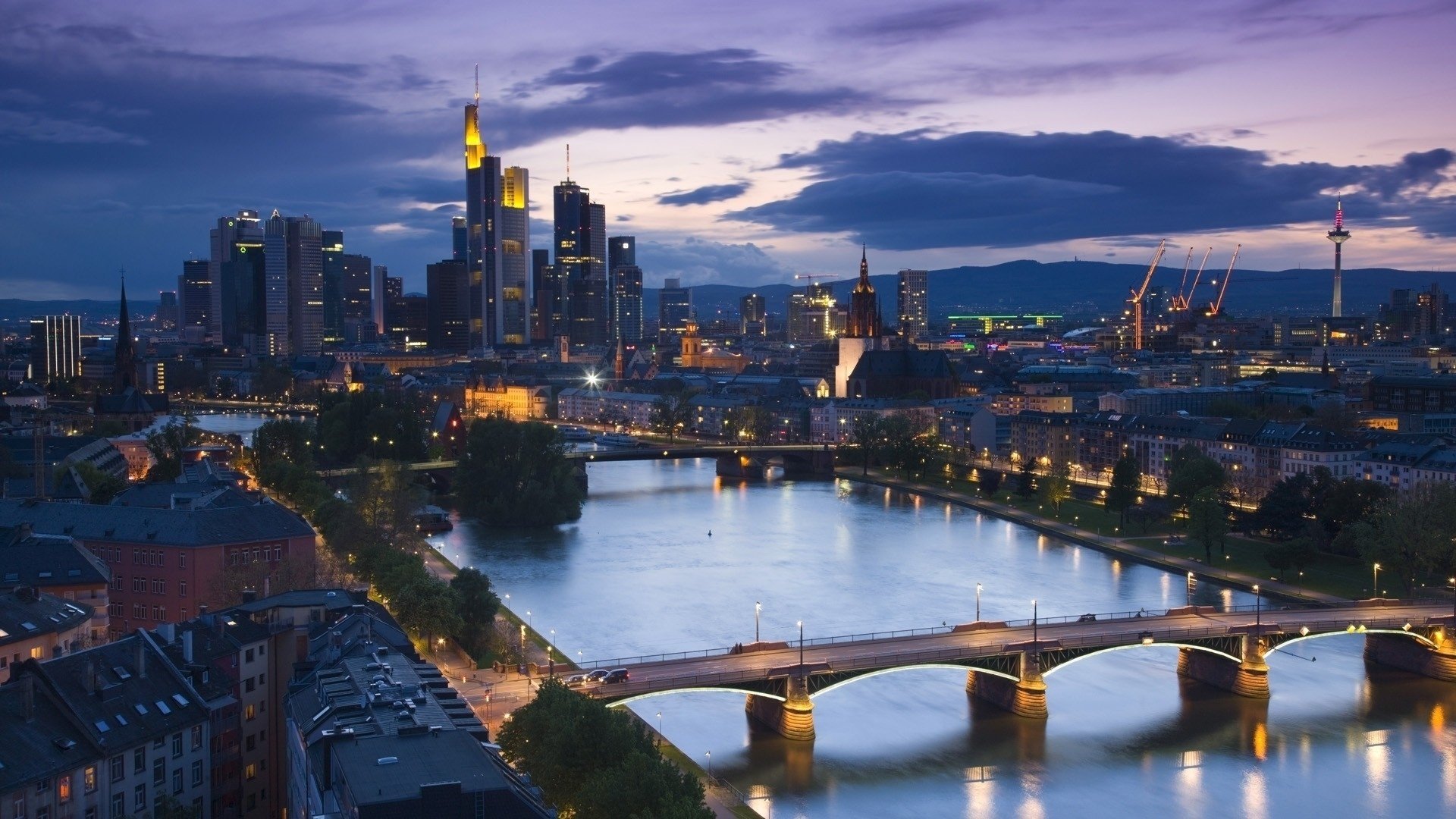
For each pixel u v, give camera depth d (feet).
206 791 619.26
